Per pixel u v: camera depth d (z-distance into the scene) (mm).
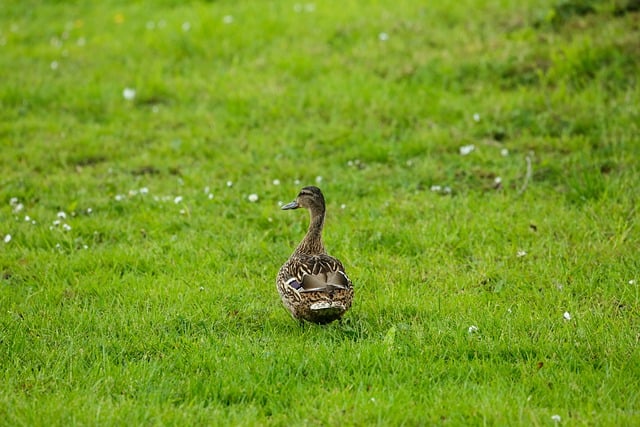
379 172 15336
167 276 11789
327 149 16438
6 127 17891
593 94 17125
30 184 15273
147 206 14219
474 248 12508
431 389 8508
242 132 17328
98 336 9977
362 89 18562
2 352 9469
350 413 8008
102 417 8000
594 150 15484
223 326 10281
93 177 15727
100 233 13469
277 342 9680
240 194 14727
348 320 10273
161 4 26203
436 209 13766
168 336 9875
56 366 9094
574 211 13352
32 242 13078
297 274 9844
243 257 12453
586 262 11750
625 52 18266
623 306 10609
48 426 7887
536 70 18516
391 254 12602
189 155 16531
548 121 16609
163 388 8602
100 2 27203
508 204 13820
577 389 8461
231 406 8352
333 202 14312
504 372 8898
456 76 18891
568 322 10062
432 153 15906
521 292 11047
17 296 11242
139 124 18141
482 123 16891
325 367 8961
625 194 13617
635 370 8820
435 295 11039
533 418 7777
